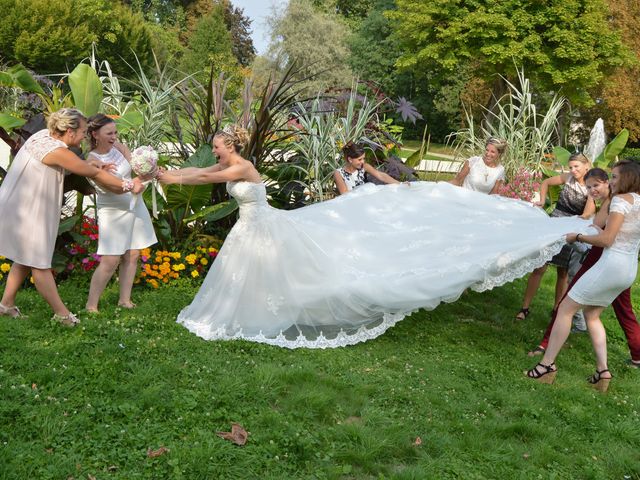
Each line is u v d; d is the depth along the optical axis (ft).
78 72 19.79
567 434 13.58
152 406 11.87
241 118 22.54
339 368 15.12
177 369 13.51
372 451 11.48
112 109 23.95
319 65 131.03
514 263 17.12
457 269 16.93
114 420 11.38
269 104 21.83
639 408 15.49
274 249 16.57
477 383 15.43
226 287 16.52
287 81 22.62
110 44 111.65
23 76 20.65
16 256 14.39
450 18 100.48
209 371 13.61
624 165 15.55
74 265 19.42
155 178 15.84
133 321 15.87
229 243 16.71
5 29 98.58
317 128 23.31
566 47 92.58
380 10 144.25
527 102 29.71
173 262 20.79
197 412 11.97
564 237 17.20
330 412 12.85
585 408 14.93
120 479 9.73
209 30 140.46
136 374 12.99
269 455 10.96
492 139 22.04
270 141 23.08
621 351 19.84
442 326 19.72
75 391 12.07
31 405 11.32
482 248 17.42
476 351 17.90
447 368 16.11
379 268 17.02
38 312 15.75
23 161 14.33
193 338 15.66
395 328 18.92
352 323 17.01
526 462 12.16
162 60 116.16
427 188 20.27
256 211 16.67
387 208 19.36
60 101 21.40
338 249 17.16
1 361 12.80
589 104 98.27
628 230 15.38
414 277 16.76
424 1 102.94
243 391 12.92
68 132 14.44
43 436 10.53
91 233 20.27
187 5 187.62
